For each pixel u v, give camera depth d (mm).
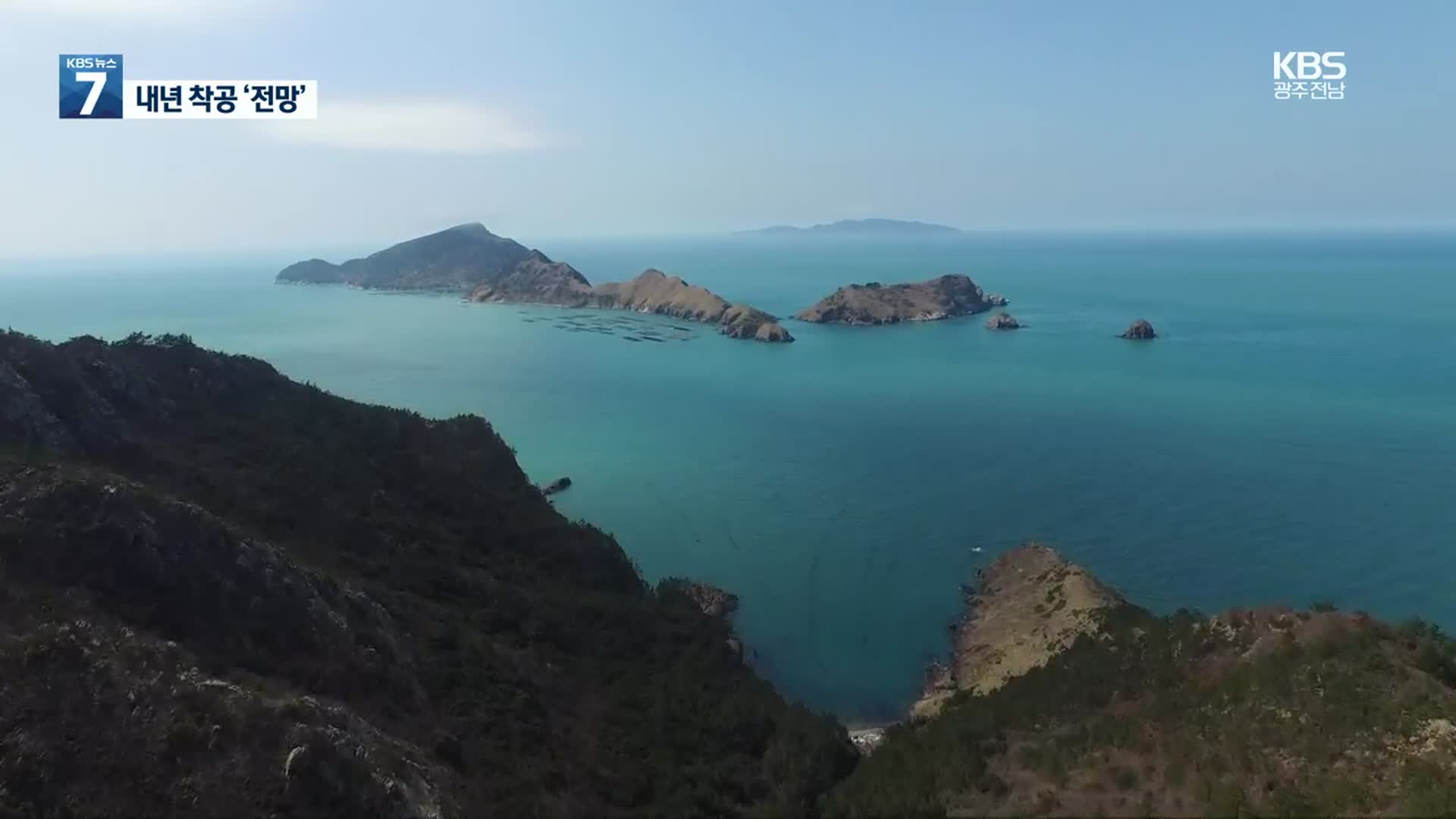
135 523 36281
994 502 93750
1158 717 34062
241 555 38469
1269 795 27594
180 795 26344
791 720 47000
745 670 60312
